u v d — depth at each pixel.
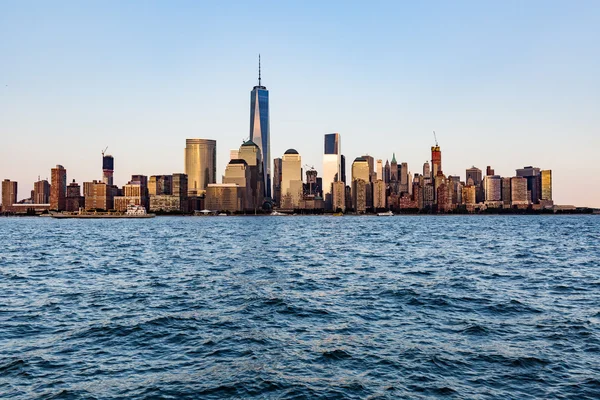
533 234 184.38
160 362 28.55
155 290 53.50
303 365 27.72
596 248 111.88
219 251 109.00
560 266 74.06
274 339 33.03
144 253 104.62
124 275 66.81
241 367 27.52
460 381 24.89
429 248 113.81
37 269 74.62
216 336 33.97
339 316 39.53
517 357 28.34
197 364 28.14
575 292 49.72
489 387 24.08
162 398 23.41
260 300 46.66
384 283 56.69
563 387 23.94
